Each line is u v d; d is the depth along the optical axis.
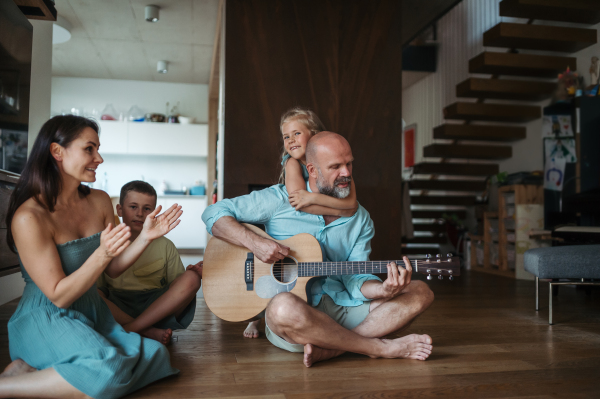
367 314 1.69
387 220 3.73
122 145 7.05
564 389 1.41
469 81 4.99
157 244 1.98
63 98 7.20
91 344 1.25
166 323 1.84
